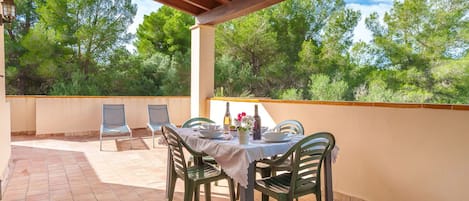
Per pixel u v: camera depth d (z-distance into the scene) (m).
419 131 2.46
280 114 3.67
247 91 11.12
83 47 9.88
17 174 3.78
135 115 7.46
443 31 8.67
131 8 10.60
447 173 2.32
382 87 9.59
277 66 11.03
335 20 10.60
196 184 2.40
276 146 2.25
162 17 11.10
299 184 2.16
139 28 10.94
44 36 9.08
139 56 10.70
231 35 11.05
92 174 3.83
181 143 2.41
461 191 2.25
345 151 2.97
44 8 9.24
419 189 2.47
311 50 10.74
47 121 6.50
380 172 2.71
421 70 9.07
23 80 9.34
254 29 10.95
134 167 4.20
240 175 2.09
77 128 6.80
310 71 10.81
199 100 5.04
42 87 9.55
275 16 11.01
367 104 2.79
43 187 3.31
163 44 11.23
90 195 3.10
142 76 10.63
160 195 3.13
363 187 2.84
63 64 9.58
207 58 5.11
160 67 10.73
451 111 2.29
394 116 2.62
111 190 3.26
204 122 3.64
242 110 4.28
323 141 2.27
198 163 2.80
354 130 2.90
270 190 2.17
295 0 10.89
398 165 2.60
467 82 8.30
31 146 5.47
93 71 10.07
